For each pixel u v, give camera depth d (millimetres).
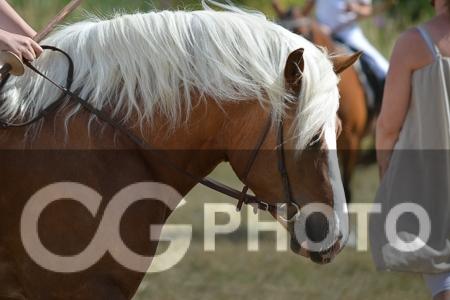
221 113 5801
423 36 6848
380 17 18109
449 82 6793
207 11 5949
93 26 5973
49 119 5746
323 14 14234
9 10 6113
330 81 5625
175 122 5805
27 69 5875
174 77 5785
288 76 5637
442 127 6801
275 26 5887
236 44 5773
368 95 13086
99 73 5797
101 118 5738
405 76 6891
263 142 5711
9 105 5793
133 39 5812
